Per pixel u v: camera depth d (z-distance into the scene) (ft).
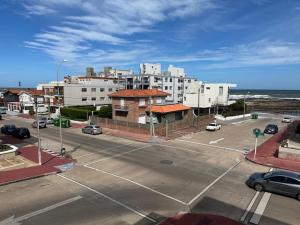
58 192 61.46
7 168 78.74
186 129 155.33
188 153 100.07
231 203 55.77
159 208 53.26
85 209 52.54
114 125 154.51
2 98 314.76
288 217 49.85
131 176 73.00
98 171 77.66
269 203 55.83
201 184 67.00
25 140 122.42
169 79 294.25
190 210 52.54
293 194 57.82
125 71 384.27
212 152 102.37
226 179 71.15
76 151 101.86
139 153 99.19
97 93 252.01
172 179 70.64
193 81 320.50
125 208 53.11
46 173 74.38
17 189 63.31
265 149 108.27
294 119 228.43
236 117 236.43
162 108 161.99
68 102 232.53
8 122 186.50
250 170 80.33
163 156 94.99
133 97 158.20
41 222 47.32
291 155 91.15
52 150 103.19
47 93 252.62
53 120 175.11
